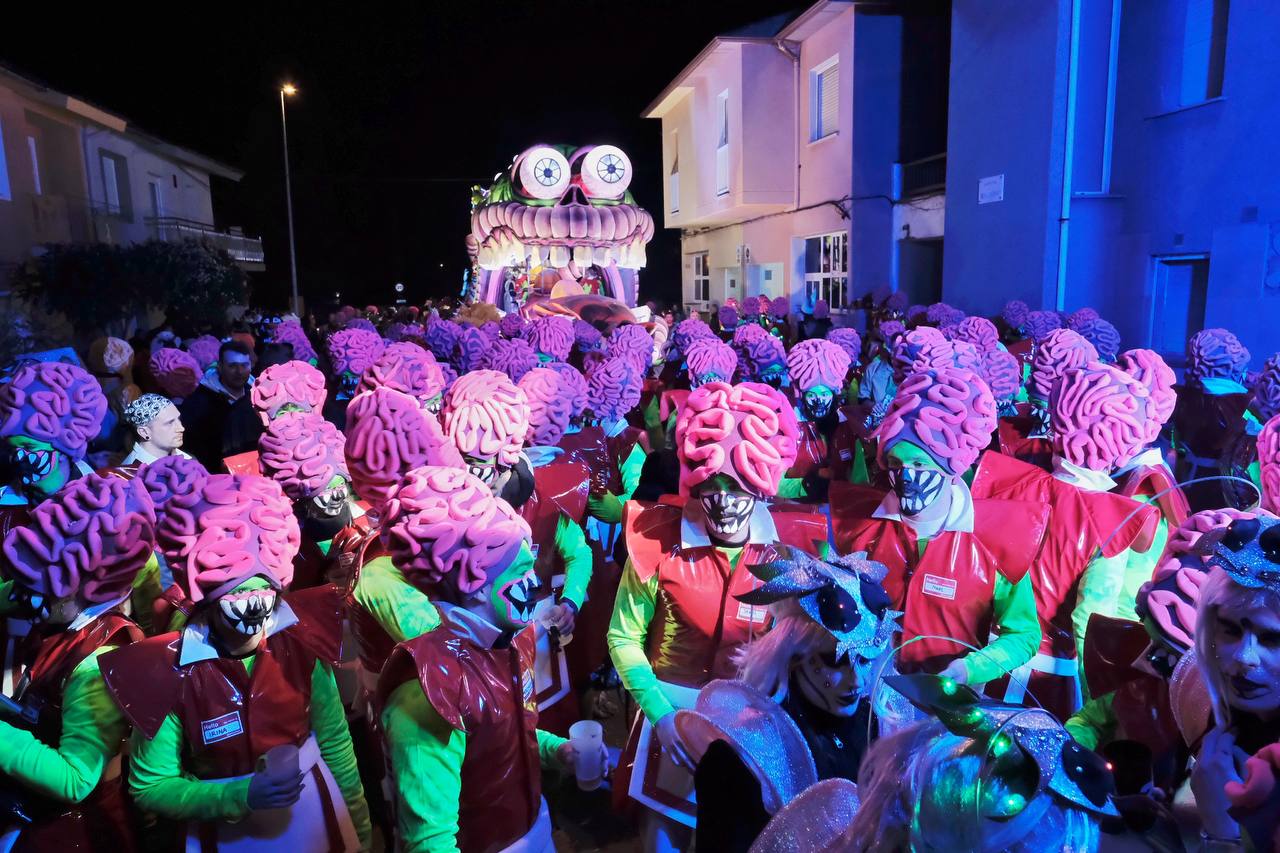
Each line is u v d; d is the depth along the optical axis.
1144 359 3.75
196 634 2.41
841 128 18.81
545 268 18.36
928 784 1.20
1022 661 2.88
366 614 2.96
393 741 2.16
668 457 6.04
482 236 18.94
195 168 32.31
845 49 18.42
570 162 18.70
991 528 2.96
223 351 6.68
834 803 1.51
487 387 3.53
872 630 1.71
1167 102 10.93
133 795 2.40
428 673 2.10
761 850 1.50
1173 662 2.11
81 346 18.81
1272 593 1.58
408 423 3.26
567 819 3.59
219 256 22.12
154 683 2.31
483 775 2.22
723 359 6.39
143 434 4.23
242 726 2.42
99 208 24.75
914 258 18.16
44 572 2.33
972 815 1.12
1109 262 11.95
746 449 2.56
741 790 1.68
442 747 2.13
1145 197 11.30
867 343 10.14
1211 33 10.38
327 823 2.61
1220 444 5.44
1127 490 3.51
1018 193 12.83
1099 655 2.48
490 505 2.27
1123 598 3.15
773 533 2.77
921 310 12.38
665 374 8.52
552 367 4.93
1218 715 1.71
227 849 2.43
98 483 2.45
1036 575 3.18
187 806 2.32
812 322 10.19
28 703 2.37
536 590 2.30
